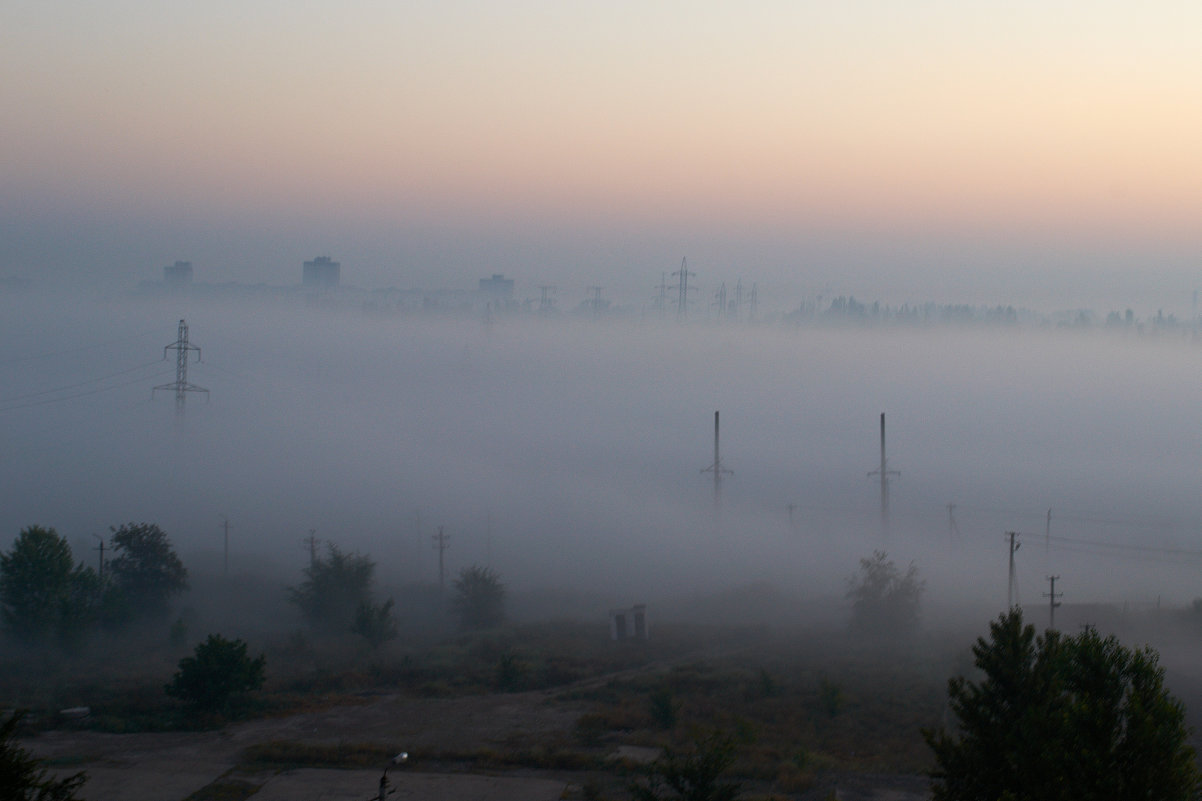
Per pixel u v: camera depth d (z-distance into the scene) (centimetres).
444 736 2908
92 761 2644
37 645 4144
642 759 2638
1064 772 1412
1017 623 1730
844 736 2891
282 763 2633
